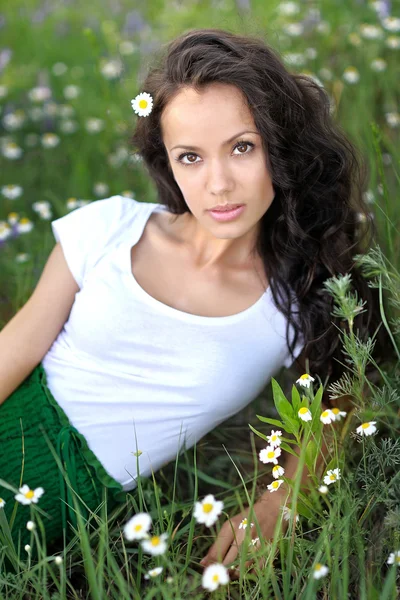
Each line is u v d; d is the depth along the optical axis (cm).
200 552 171
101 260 173
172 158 156
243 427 204
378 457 158
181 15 409
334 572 139
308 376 152
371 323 192
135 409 173
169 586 139
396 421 172
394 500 152
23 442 168
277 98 153
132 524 121
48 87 369
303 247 173
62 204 297
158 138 166
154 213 181
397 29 306
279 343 175
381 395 171
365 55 313
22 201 305
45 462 170
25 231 250
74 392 173
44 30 462
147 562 167
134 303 167
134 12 435
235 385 172
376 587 147
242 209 154
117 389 172
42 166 330
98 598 136
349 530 150
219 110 147
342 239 178
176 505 170
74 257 174
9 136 348
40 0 504
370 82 299
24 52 441
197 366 169
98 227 176
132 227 176
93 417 173
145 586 166
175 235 174
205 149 149
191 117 148
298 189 167
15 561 155
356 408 173
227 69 146
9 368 173
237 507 183
